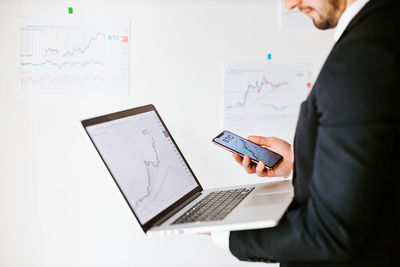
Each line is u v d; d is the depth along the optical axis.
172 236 1.62
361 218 0.57
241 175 1.62
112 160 0.82
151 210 0.83
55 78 1.48
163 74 1.53
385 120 0.54
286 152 1.16
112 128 0.88
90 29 1.47
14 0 1.44
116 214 1.58
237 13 1.53
